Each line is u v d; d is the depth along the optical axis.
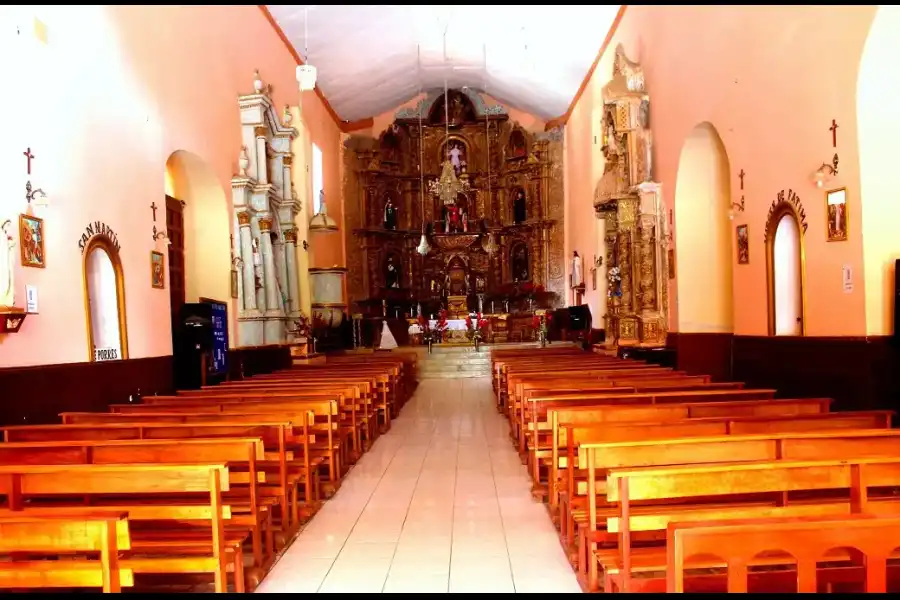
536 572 4.53
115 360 7.70
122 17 8.23
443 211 24.41
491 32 16.36
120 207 8.09
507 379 9.80
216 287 11.67
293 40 15.43
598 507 4.46
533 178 22.94
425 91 23.23
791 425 4.71
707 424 4.67
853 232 6.63
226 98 11.89
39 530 2.79
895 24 6.15
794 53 7.54
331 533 5.47
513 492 6.61
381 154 23.34
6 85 6.03
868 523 2.45
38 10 6.52
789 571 3.27
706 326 11.46
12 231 6.06
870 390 6.46
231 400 7.00
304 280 15.86
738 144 9.02
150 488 3.68
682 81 10.91
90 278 7.83
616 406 5.43
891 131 6.43
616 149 13.17
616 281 13.75
